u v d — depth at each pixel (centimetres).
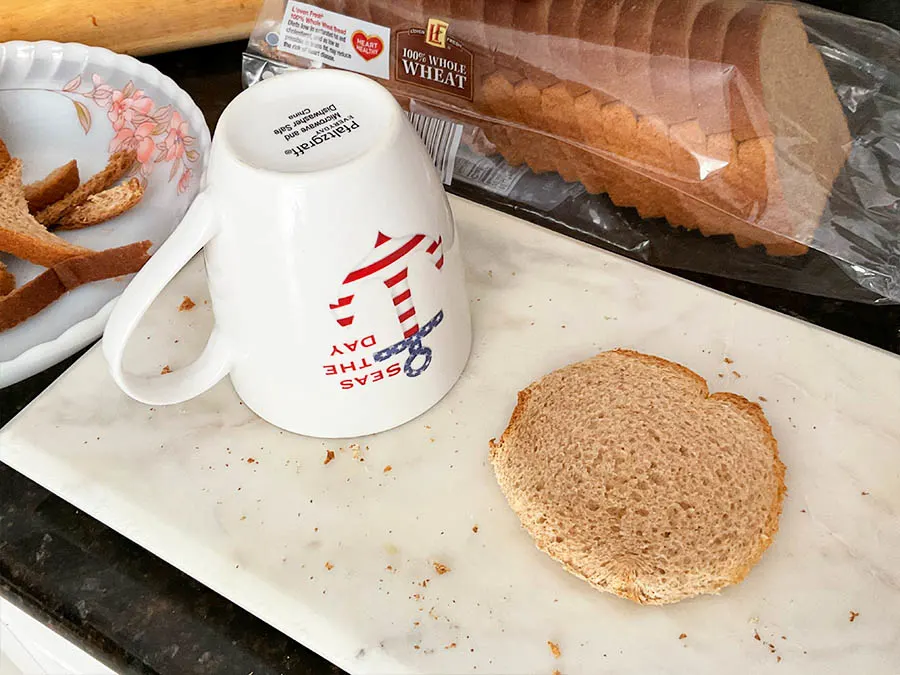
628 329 34
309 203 24
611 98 34
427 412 32
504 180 40
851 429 30
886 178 33
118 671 29
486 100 37
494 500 30
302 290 26
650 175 35
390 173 25
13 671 45
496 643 26
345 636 27
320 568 28
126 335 26
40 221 40
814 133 33
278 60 42
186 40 45
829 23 35
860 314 35
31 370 34
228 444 32
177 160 42
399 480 30
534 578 28
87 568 30
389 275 26
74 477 31
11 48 44
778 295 36
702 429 29
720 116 32
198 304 36
